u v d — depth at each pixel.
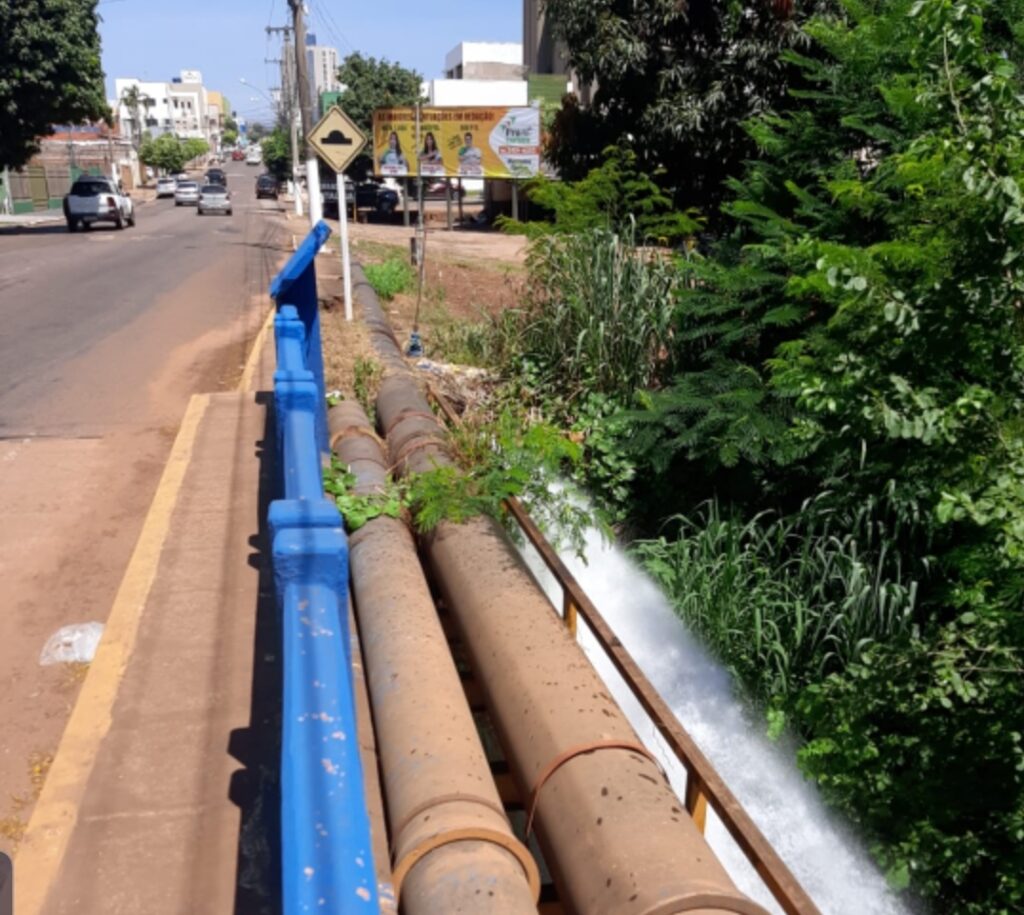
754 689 5.91
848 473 6.39
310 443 4.28
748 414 6.81
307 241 6.64
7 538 5.82
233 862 3.13
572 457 6.86
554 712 3.44
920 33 3.99
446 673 3.83
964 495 3.66
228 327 13.73
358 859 1.83
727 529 6.75
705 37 11.55
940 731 4.54
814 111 8.36
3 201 51.41
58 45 33.69
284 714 2.17
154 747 3.68
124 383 9.92
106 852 3.15
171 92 187.62
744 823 2.83
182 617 4.67
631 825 2.88
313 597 2.63
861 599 5.73
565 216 9.93
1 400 9.13
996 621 4.16
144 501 6.46
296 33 18.06
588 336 9.10
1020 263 3.67
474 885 2.67
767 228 7.39
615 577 6.75
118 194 36.34
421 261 14.34
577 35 11.97
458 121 37.69
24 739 3.83
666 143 11.80
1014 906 4.19
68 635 4.64
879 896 4.54
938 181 3.98
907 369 4.05
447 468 5.40
